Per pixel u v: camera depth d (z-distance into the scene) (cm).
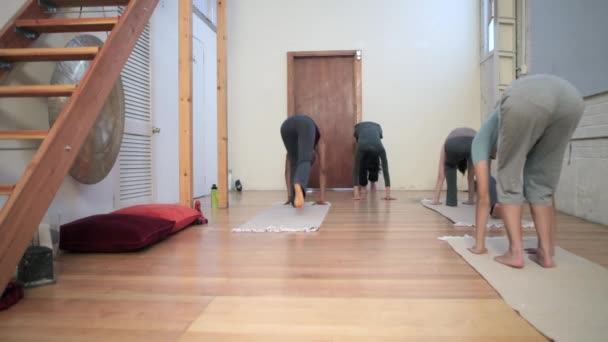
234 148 604
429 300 136
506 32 472
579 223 290
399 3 580
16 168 222
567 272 163
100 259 199
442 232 256
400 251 207
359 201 436
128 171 340
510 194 171
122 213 248
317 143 395
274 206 387
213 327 117
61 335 113
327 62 596
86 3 246
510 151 165
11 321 123
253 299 140
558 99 152
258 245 226
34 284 156
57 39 254
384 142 584
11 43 219
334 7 589
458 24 573
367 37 585
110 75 195
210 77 573
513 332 111
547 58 360
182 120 322
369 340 107
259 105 599
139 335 112
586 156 305
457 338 108
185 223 275
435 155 578
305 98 600
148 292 149
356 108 584
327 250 211
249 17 599
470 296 140
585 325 112
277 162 598
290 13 594
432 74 577
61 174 159
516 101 155
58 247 207
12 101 220
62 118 161
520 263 169
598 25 280
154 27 388
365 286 152
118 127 299
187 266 184
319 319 121
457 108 574
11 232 133
